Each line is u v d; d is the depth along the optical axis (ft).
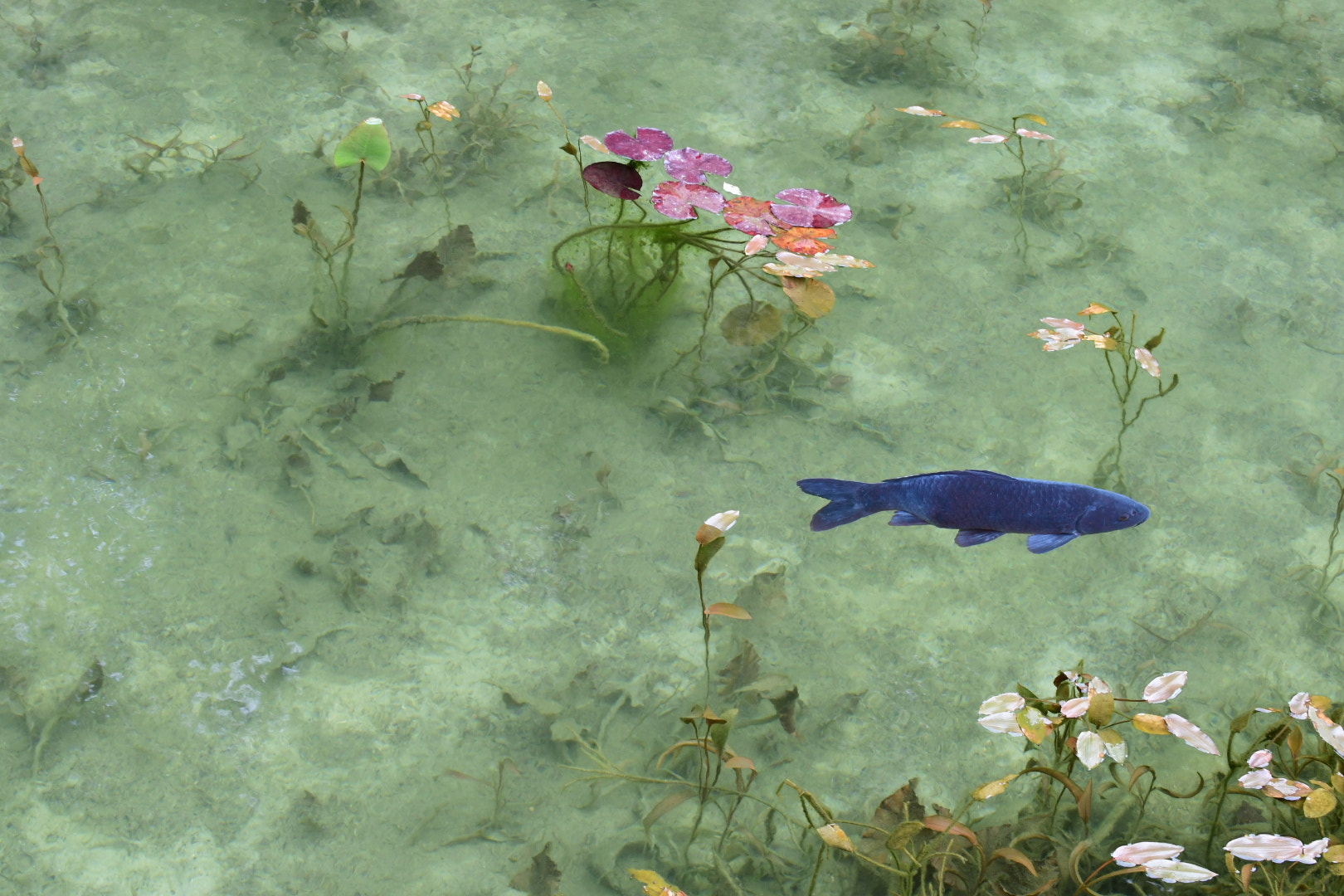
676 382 13.26
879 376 13.73
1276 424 13.51
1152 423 13.38
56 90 16.39
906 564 11.78
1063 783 8.55
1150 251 15.84
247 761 9.64
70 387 12.36
